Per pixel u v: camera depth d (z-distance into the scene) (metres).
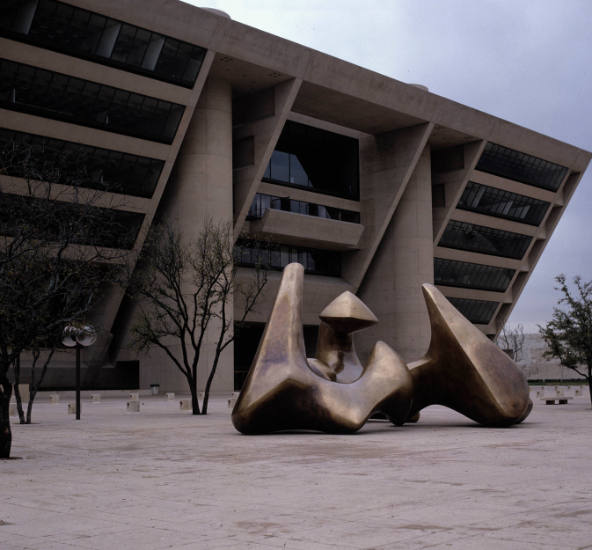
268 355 17.28
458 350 18.91
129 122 46.47
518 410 18.55
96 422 23.38
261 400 16.70
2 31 40.38
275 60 49.59
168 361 51.66
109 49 43.97
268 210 56.09
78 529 6.89
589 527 6.61
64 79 43.38
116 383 56.25
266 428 17.09
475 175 67.50
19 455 13.58
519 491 8.62
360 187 65.06
